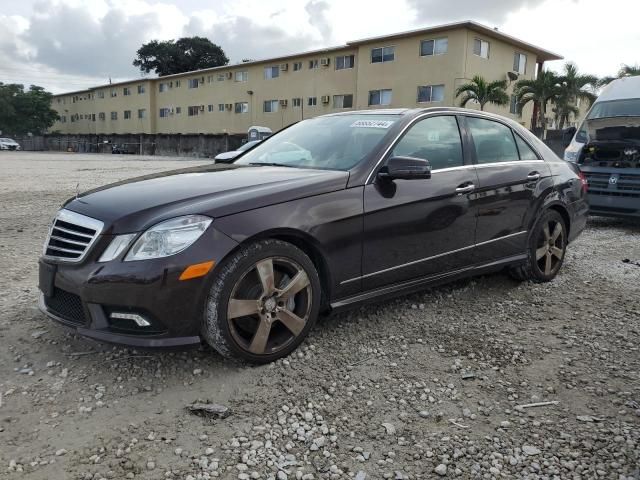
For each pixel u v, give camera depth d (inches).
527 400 118.7
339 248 138.0
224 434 104.3
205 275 116.8
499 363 136.4
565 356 141.0
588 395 121.0
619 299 188.5
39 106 2987.2
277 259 127.7
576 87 1258.0
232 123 1895.9
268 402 115.7
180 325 116.6
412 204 152.6
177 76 2118.6
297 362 133.3
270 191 129.7
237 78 1843.0
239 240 120.3
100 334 117.4
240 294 123.7
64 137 2465.6
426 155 162.9
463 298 185.5
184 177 147.3
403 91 1328.7
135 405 113.7
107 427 105.7
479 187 173.0
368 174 146.2
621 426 108.2
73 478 90.7
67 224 128.2
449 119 175.6
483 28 1208.8
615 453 99.3
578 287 202.5
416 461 97.3
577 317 169.9
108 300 115.2
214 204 122.2
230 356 126.1
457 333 154.9
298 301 135.3
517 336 154.0
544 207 196.9
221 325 120.7
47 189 515.2
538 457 98.5
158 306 113.9
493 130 190.5
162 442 101.3
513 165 189.8
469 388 123.6
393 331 154.9
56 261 125.3
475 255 175.0
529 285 202.5
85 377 124.7
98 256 118.2
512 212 185.6
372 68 1384.1
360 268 143.8
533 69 1424.7
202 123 2041.1
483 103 1175.6
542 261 203.9
